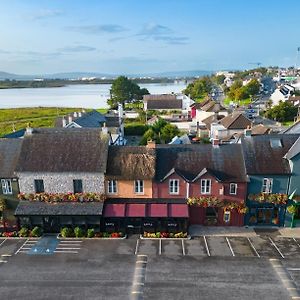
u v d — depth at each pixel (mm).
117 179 42062
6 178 42281
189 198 42344
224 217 43406
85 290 30812
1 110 174625
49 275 33250
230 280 32156
